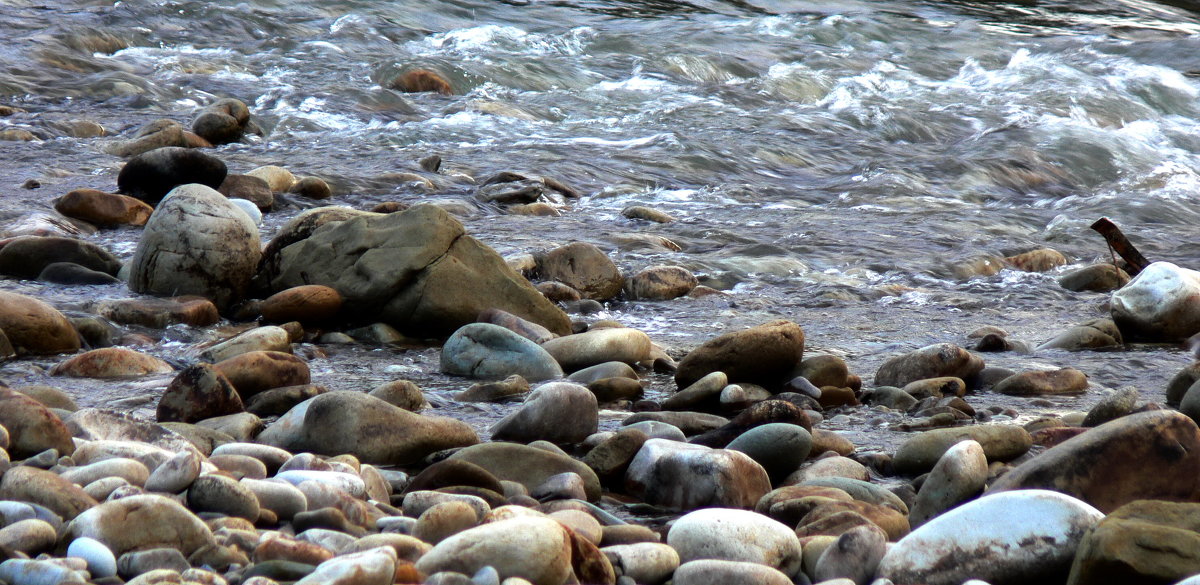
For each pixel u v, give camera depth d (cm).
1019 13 9550
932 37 8425
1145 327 2638
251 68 6316
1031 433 1631
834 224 4125
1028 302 3170
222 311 2520
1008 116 6538
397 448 1491
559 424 1617
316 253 2534
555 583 973
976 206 4694
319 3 7912
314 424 1510
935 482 1302
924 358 2127
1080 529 1024
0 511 1041
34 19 6656
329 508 1119
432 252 2431
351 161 4659
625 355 2205
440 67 6488
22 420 1330
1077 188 5316
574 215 4084
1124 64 7781
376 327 2398
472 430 1564
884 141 5991
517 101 6219
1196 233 4309
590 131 5691
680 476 1380
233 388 1691
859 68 7500
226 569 991
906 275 3447
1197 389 1769
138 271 2547
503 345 2127
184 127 5041
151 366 2011
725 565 1032
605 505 1384
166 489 1146
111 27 6669
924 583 1027
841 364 2033
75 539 988
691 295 3067
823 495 1288
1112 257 3512
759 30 8344
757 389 1961
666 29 8181
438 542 1064
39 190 3722
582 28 7819
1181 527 995
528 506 1261
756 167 5216
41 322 2117
